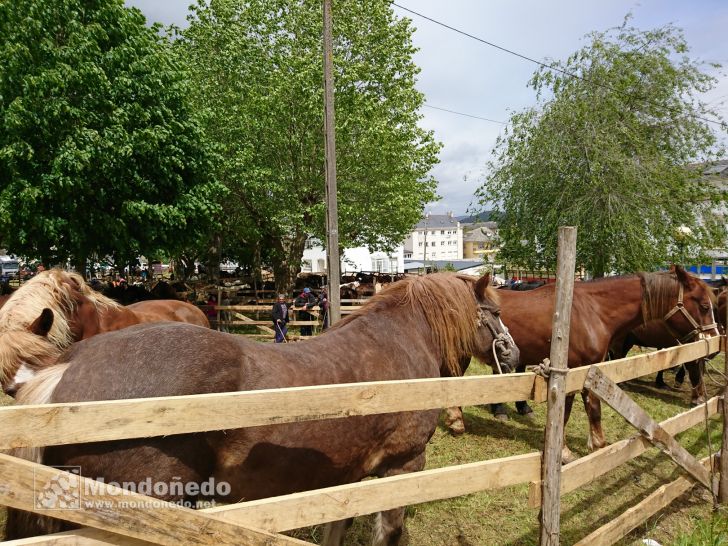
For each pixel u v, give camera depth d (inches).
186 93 426.3
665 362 128.3
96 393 64.2
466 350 122.0
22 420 46.9
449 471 79.7
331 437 83.5
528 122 455.8
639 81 433.4
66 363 70.7
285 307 408.5
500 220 490.3
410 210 611.2
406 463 101.9
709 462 147.4
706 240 417.7
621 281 192.9
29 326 95.0
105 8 366.6
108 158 348.5
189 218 438.6
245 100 563.5
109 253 438.9
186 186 424.5
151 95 381.4
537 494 90.4
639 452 118.3
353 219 602.9
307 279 920.3
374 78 614.2
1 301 230.2
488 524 139.4
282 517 63.9
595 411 187.8
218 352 73.0
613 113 420.5
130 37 382.3
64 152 325.1
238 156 526.3
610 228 397.4
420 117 665.6
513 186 457.7
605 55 437.4
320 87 531.5
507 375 85.1
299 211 572.7
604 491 161.0
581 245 417.4
